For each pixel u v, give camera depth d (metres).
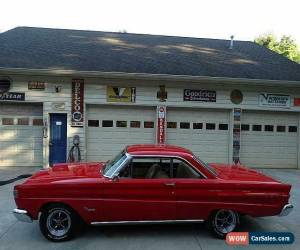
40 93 14.97
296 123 16.52
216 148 16.02
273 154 16.39
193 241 6.89
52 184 6.75
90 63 15.48
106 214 6.81
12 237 7.01
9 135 15.24
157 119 15.54
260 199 7.03
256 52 20.06
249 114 16.19
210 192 6.93
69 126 15.10
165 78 15.05
